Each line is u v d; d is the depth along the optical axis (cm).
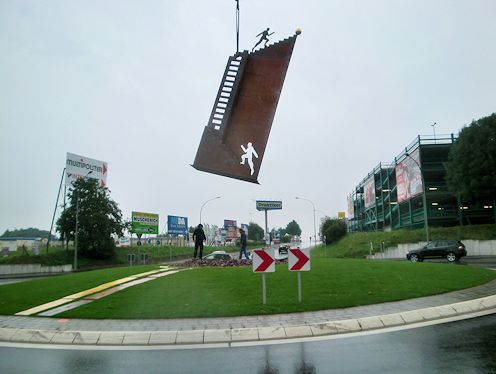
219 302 998
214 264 1875
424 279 1238
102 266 4959
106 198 5169
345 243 5962
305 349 672
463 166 3803
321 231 7775
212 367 593
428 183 4697
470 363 560
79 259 4953
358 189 8081
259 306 950
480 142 3728
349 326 798
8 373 579
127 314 914
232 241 10775
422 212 4884
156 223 6456
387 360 591
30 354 682
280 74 867
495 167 3653
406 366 560
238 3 904
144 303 1004
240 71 878
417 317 855
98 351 696
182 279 1312
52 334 783
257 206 6188
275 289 1123
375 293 1056
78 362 632
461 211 4566
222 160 859
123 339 755
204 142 870
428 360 582
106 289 1202
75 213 4900
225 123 863
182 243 8450
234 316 884
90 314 921
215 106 880
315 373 550
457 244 3031
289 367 581
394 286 1136
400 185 5275
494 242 3650
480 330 741
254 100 870
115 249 5612
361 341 707
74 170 5409
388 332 763
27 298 1149
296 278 1268
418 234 4397
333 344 696
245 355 651
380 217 6588
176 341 750
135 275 1452
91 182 5084
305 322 823
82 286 1272
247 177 846
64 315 923
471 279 1252
